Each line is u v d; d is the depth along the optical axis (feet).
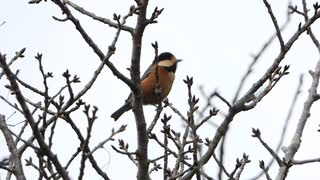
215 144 31.01
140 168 33.19
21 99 27.73
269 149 29.76
